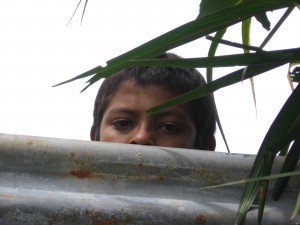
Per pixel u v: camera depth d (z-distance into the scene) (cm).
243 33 138
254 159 126
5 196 117
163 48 116
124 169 123
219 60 117
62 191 119
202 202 122
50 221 116
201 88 121
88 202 118
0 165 121
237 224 116
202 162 125
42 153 122
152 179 123
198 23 114
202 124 195
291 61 120
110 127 189
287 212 121
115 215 118
